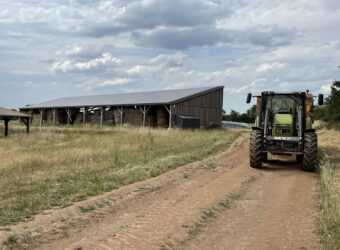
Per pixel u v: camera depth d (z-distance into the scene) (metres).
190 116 39.84
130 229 6.43
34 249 5.40
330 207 7.56
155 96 43.28
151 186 9.85
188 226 6.72
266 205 8.40
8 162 12.87
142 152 16.39
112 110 45.16
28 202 7.79
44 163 12.88
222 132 31.09
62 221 6.71
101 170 11.77
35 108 57.00
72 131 33.47
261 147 13.54
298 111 13.80
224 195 9.17
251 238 6.27
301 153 13.37
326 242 5.95
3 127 41.81
